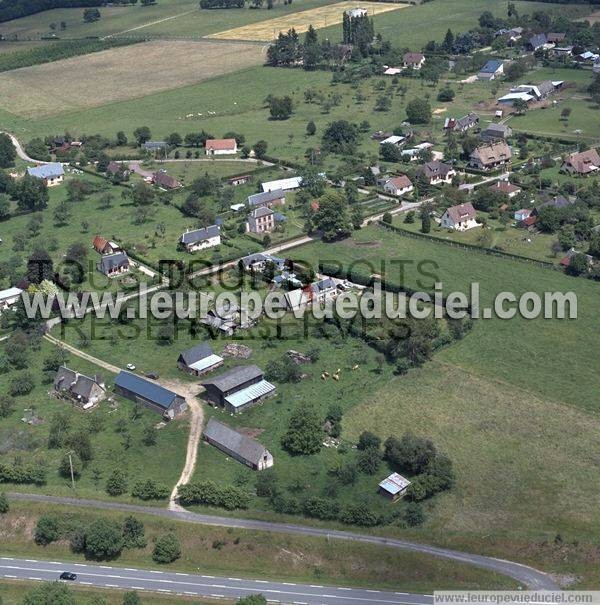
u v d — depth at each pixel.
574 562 173.38
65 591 162.88
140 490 192.88
